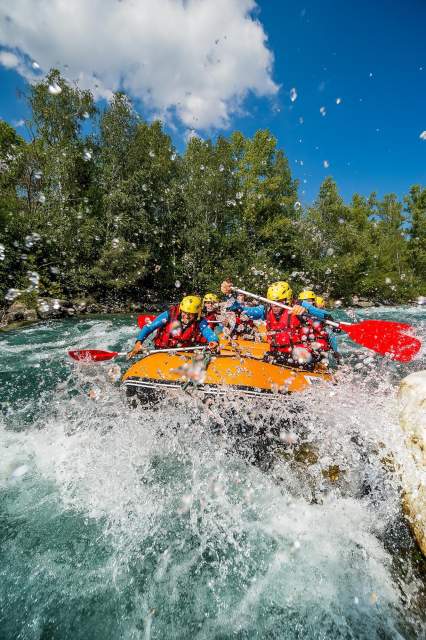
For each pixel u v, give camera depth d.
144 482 2.80
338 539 2.25
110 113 17.70
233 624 1.84
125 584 2.03
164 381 3.40
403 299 24.02
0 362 6.02
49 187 15.95
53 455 3.07
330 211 23.61
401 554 2.01
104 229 16.25
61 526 2.38
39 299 11.75
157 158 18.73
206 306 4.85
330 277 22.69
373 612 1.84
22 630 1.78
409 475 2.10
